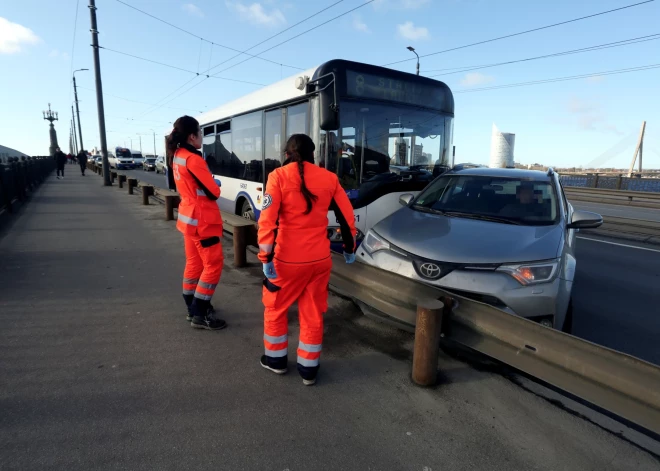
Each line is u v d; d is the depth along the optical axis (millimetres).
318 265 2922
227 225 7031
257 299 4883
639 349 3998
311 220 2875
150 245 7559
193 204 3723
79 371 3211
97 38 19688
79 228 9070
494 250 3584
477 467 2326
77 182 23438
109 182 21125
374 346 3762
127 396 2898
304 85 5672
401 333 4035
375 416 2758
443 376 3291
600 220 4289
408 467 2314
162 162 39375
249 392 2996
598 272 6777
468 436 2584
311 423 2666
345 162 5492
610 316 4832
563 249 3744
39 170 22391
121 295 4910
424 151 6418
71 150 95000
